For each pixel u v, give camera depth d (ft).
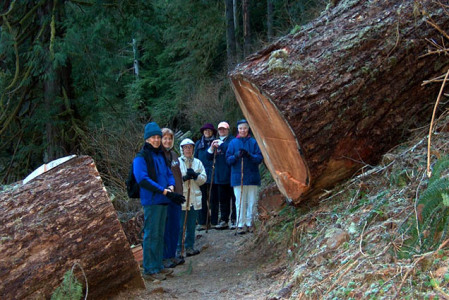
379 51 15.10
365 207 13.32
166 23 46.93
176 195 16.88
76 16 40.52
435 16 15.51
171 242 19.13
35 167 44.19
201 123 54.03
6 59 40.60
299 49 15.88
